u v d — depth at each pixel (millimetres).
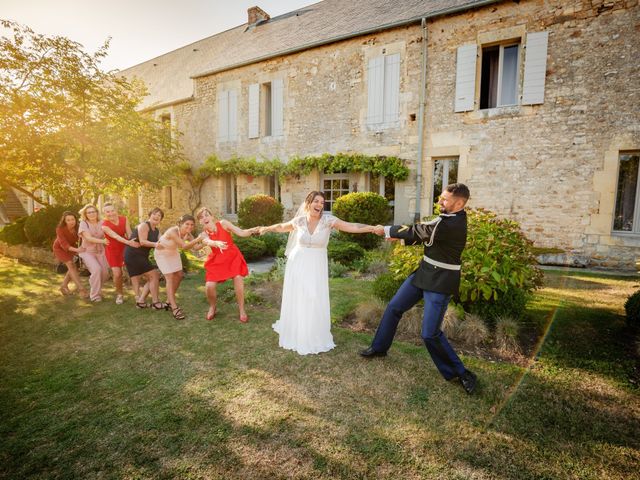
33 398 2584
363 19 10195
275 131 11453
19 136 7887
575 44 7098
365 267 6797
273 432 2184
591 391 2598
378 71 9375
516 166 7824
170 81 15430
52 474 1861
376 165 9305
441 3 8750
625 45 6711
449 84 8445
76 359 3221
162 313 4512
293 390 2658
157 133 11648
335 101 10164
